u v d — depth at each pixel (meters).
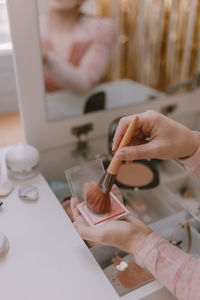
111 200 0.50
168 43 0.78
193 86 0.89
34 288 0.40
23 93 0.64
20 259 0.44
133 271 0.46
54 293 0.40
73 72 0.68
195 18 0.77
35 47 0.61
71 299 0.39
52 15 0.60
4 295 0.39
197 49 0.83
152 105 0.85
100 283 0.41
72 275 0.42
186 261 0.40
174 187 0.76
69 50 0.65
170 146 0.46
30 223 0.51
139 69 0.77
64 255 0.45
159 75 0.82
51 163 0.77
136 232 0.44
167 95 0.86
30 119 0.68
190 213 0.57
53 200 0.56
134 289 0.43
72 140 0.77
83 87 0.71
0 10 1.12
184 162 0.50
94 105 0.75
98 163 0.53
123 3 0.67
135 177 0.69
